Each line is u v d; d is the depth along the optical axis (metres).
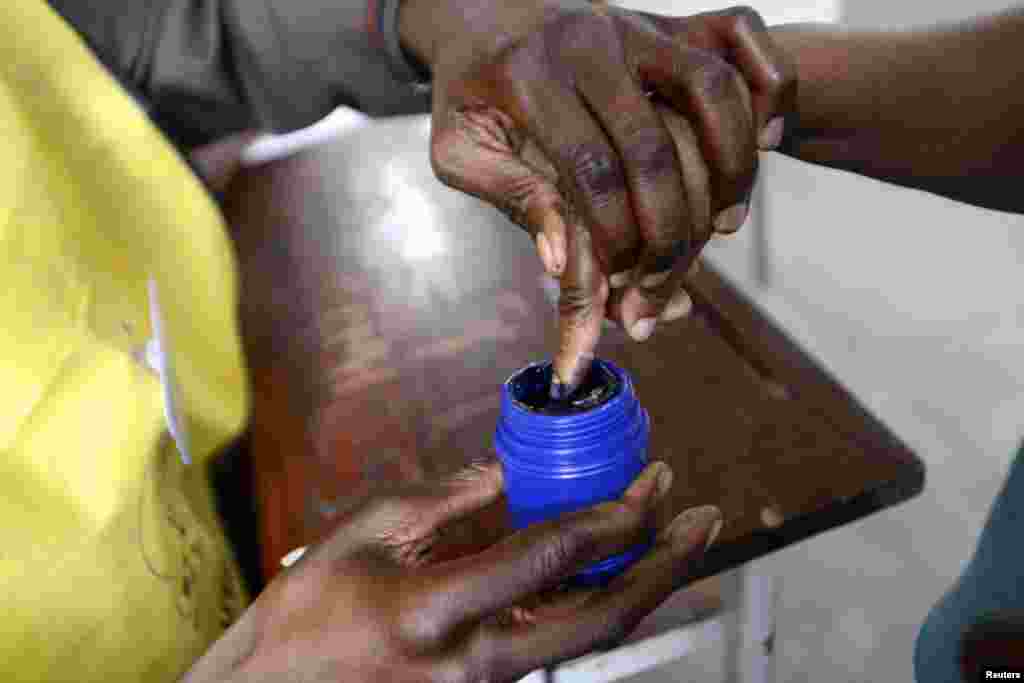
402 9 0.50
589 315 0.36
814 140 0.45
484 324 0.65
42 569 0.38
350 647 0.32
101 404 0.42
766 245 1.27
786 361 0.57
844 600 0.91
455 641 0.32
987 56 0.41
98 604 0.39
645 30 0.36
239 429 0.58
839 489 0.50
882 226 1.32
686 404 0.56
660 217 0.34
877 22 1.17
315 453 0.57
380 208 0.80
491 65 0.37
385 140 0.89
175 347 0.51
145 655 0.41
